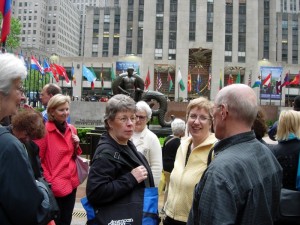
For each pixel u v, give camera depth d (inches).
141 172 114.7
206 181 86.0
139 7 2849.4
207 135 147.1
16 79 89.4
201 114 146.0
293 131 144.9
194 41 2412.6
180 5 2415.1
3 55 91.1
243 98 94.0
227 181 82.9
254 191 85.3
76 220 234.2
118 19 3292.3
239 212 84.5
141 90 513.7
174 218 144.0
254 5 2546.8
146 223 109.3
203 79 2417.6
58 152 177.3
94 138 371.2
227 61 2519.7
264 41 3085.6
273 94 1998.0
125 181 111.6
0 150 80.6
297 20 3484.3
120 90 512.7
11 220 80.3
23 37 5472.4
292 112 147.3
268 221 88.1
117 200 111.5
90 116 1048.8
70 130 189.0
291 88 2511.1
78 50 7012.8
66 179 177.2
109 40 3287.4
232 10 2544.3
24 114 142.6
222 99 96.5
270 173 92.0
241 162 86.7
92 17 3312.0
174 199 145.6
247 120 94.9
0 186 79.0
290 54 3464.6
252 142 93.8
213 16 2434.8
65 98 185.2
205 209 83.1
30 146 140.9
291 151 143.0
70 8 6314.0
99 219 109.1
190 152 151.8
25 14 5482.3
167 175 239.0
